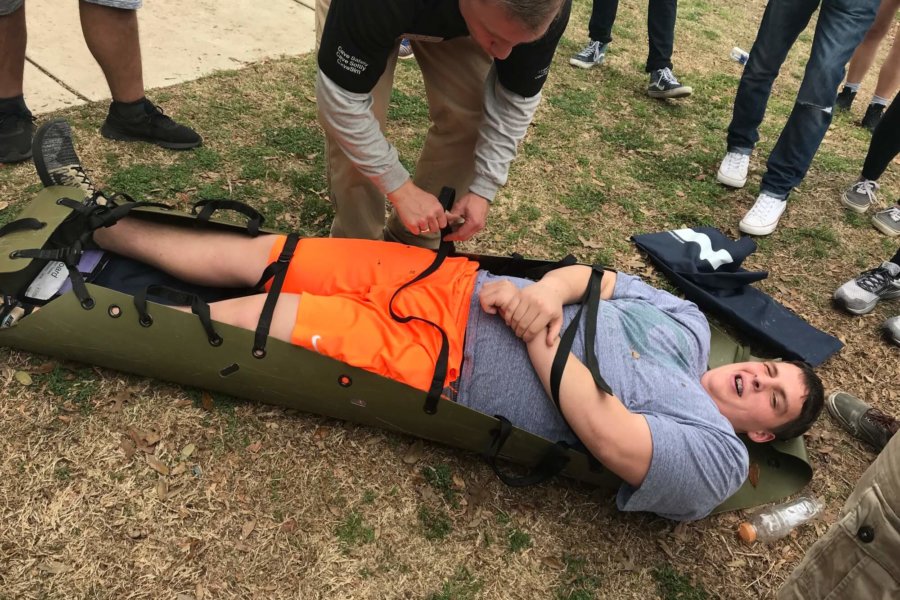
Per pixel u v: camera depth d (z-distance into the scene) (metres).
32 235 1.89
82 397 1.98
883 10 4.64
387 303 1.94
